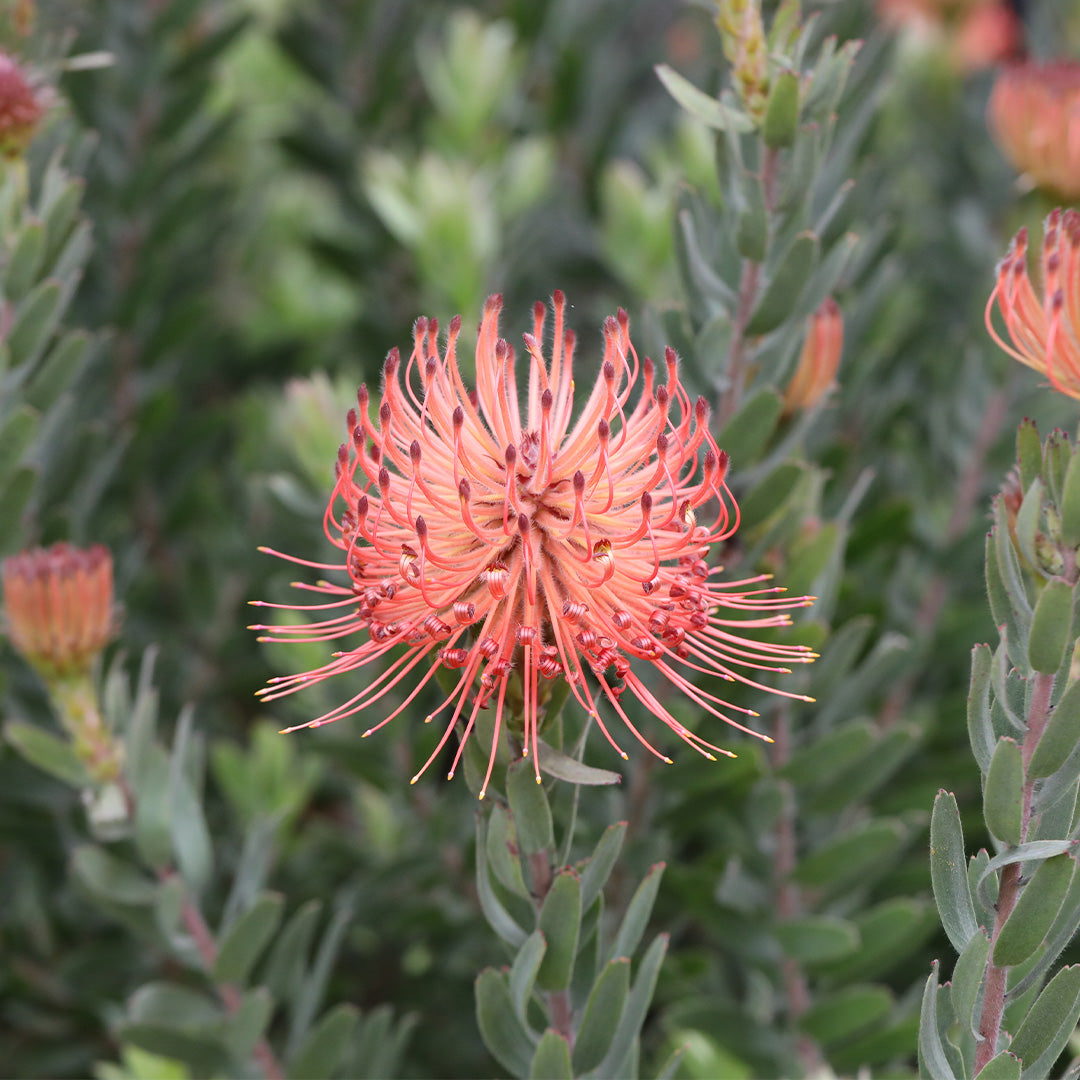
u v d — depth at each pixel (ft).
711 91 3.29
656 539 2.61
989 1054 2.63
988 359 3.44
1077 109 3.01
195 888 3.03
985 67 4.84
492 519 2.62
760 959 3.15
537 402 2.65
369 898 3.33
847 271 3.20
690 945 3.58
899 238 3.69
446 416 2.63
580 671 2.60
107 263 4.05
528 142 4.45
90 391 3.92
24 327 3.06
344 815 4.49
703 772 3.05
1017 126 3.05
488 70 4.24
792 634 2.99
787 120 2.81
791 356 2.97
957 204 4.36
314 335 5.09
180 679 3.93
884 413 3.55
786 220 2.90
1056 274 2.57
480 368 2.63
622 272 4.02
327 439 3.32
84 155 3.35
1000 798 2.56
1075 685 2.54
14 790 3.23
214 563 4.13
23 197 3.11
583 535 2.60
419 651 2.63
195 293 4.43
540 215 4.71
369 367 4.41
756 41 2.83
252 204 4.91
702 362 2.95
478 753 2.67
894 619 3.53
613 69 5.20
